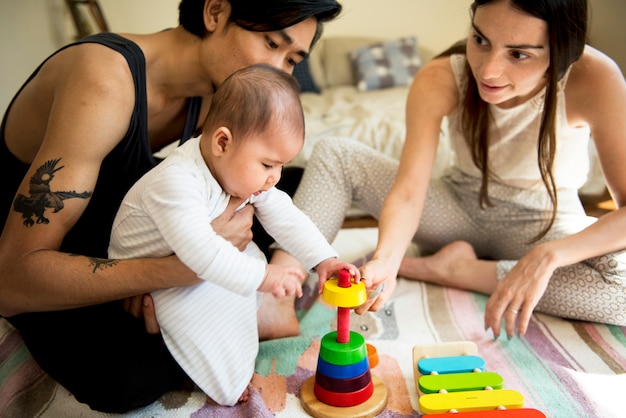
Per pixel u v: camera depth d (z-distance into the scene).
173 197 0.90
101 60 0.99
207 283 1.03
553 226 1.41
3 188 1.16
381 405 1.01
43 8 2.68
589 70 1.21
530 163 1.36
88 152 0.96
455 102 1.35
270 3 1.00
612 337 1.26
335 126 2.51
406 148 1.32
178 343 1.00
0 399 1.09
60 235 0.96
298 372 1.13
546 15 1.02
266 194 1.06
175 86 1.16
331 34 3.82
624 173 1.21
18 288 0.94
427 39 3.81
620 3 3.02
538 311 1.38
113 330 1.04
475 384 1.01
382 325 1.32
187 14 1.08
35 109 1.07
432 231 1.56
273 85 0.93
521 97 1.28
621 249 1.23
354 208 2.30
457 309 1.38
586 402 1.03
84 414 1.06
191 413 1.02
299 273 0.93
